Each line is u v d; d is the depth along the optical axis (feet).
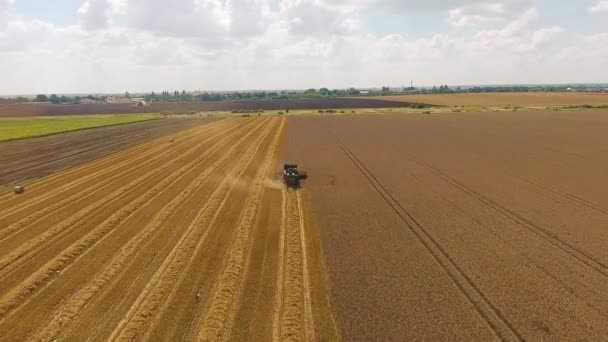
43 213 80.64
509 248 62.69
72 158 141.08
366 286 51.62
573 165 123.13
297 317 44.65
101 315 45.29
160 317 44.62
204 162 135.23
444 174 113.80
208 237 67.77
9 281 53.31
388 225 73.41
